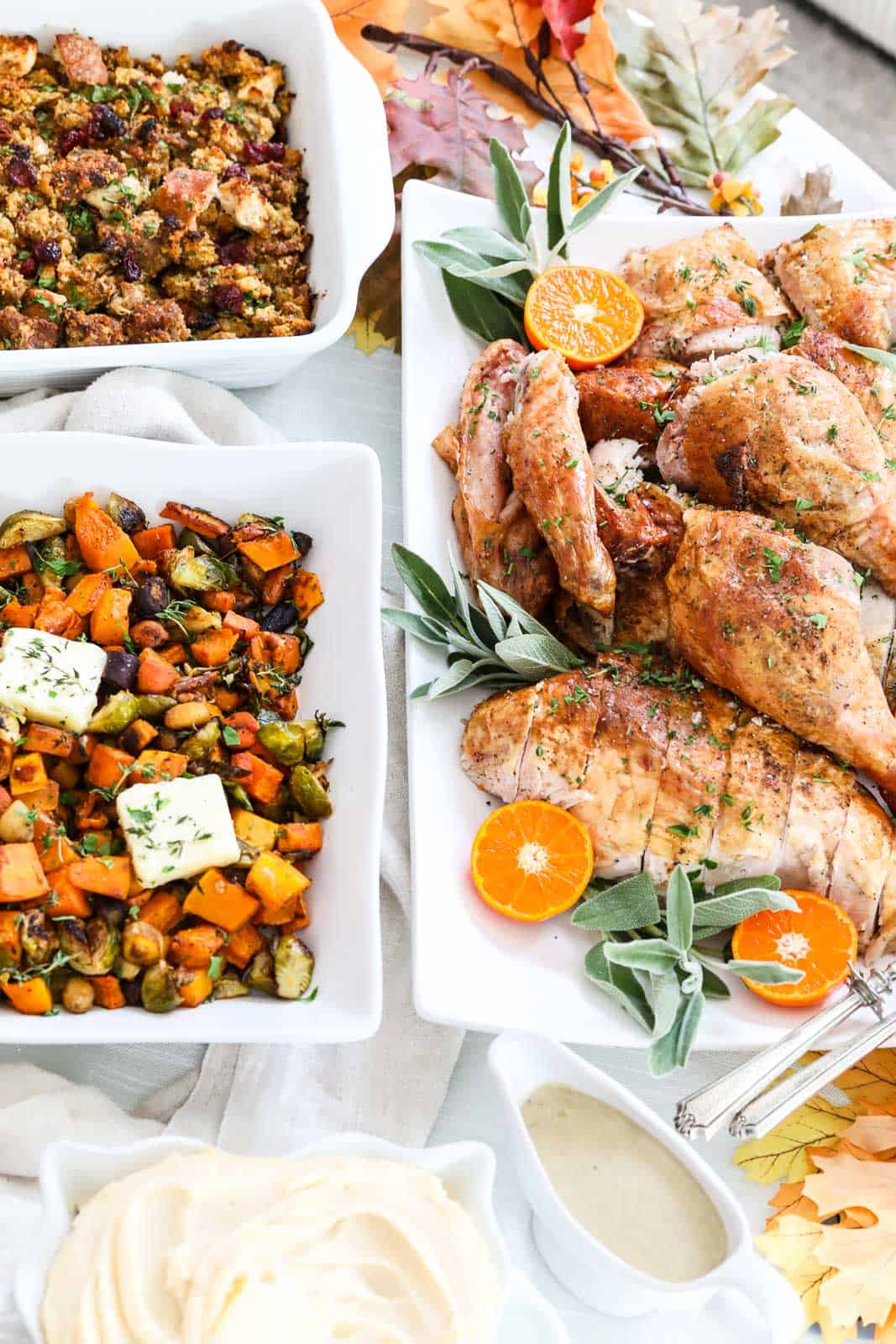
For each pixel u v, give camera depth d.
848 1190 1.08
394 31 1.36
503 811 1.10
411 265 1.26
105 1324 0.90
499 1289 0.94
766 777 1.10
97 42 1.27
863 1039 1.05
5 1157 1.04
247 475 1.12
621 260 1.28
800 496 1.13
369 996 1.00
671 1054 1.04
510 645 1.12
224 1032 0.98
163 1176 0.94
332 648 1.11
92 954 0.99
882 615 1.15
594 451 1.19
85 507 1.10
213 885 1.01
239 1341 0.89
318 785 1.06
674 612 1.12
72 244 1.23
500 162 1.26
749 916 1.08
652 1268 0.98
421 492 1.20
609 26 1.38
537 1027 1.06
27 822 1.01
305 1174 0.94
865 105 1.90
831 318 1.22
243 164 1.26
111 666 1.06
